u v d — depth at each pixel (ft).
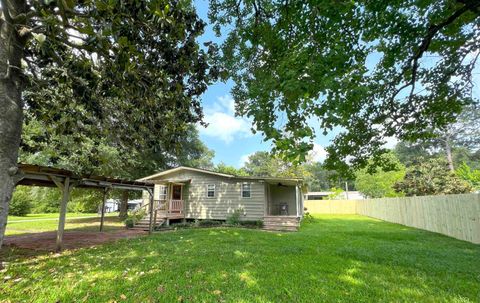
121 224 49.96
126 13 9.87
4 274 15.24
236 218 46.50
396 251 21.39
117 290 12.54
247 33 16.80
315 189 156.25
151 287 12.93
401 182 61.11
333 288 12.91
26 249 23.62
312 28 13.12
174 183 53.52
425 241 26.76
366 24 14.24
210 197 51.19
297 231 37.40
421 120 21.44
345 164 23.86
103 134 21.02
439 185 55.57
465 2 14.69
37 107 18.19
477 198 24.79
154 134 18.61
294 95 8.88
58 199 64.18
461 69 19.56
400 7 14.51
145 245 24.91
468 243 25.17
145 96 14.97
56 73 14.76
